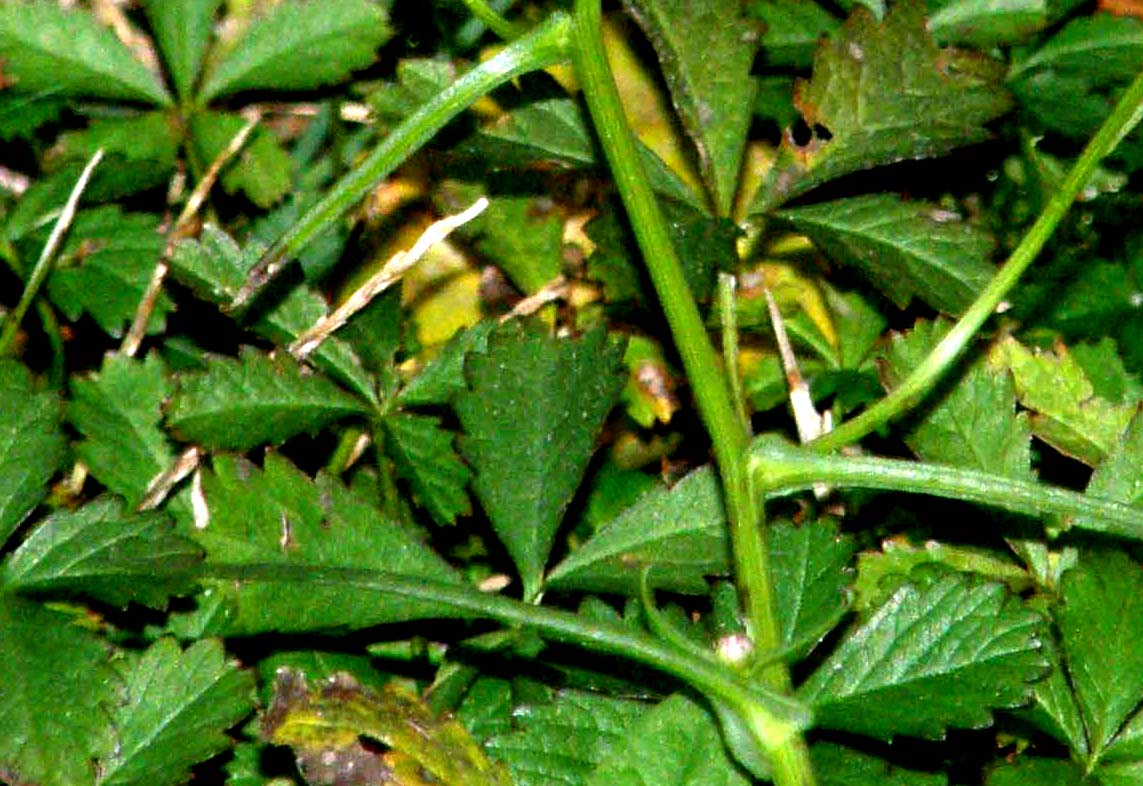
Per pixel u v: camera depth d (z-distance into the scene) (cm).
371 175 29
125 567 30
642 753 29
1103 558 30
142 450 32
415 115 29
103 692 29
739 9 33
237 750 30
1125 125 29
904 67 33
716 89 33
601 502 33
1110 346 33
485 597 29
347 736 29
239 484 31
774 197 33
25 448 30
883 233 32
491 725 30
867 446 33
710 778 29
